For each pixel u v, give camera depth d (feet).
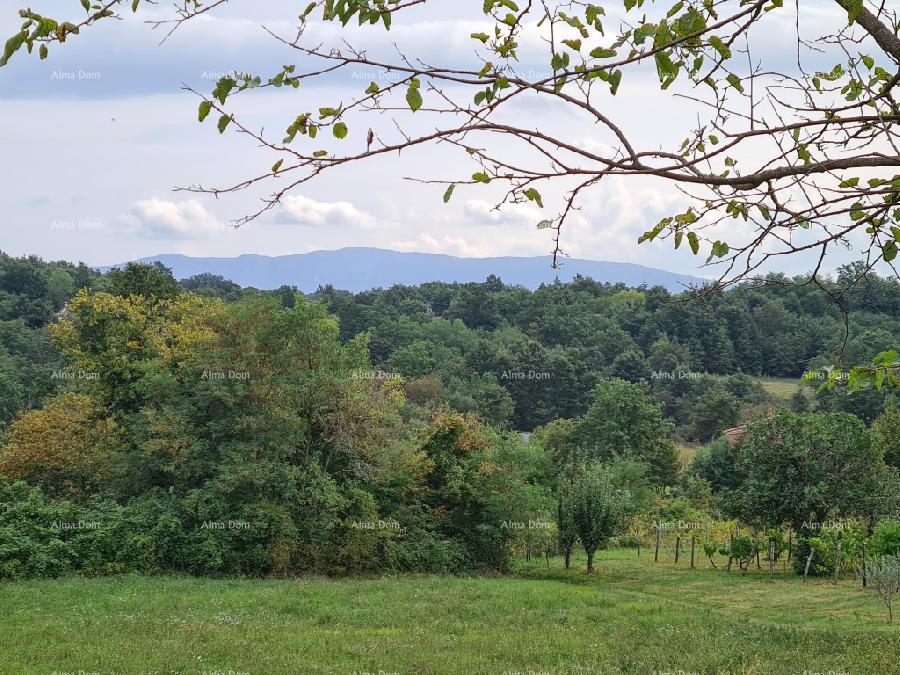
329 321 120.57
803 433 117.60
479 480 125.90
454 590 93.56
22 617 65.36
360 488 121.19
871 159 10.29
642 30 10.37
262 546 106.63
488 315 457.68
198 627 59.67
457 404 296.71
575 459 226.17
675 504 175.11
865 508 113.80
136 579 95.81
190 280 604.08
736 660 47.80
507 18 10.28
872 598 88.12
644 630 62.80
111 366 126.62
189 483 112.88
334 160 10.18
